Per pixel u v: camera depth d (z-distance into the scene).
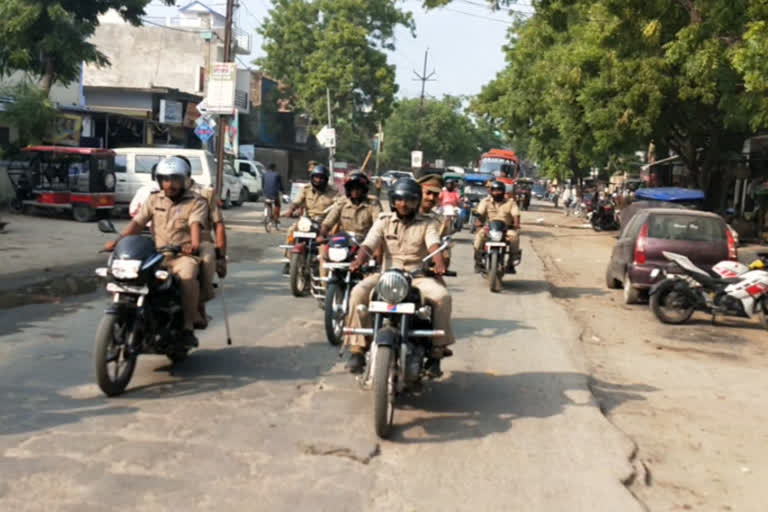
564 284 14.94
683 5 13.98
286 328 8.73
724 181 26.14
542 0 17.28
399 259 6.09
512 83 38.34
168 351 6.51
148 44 45.03
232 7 21.84
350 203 8.74
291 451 4.90
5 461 4.49
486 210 13.33
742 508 4.50
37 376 6.30
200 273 6.61
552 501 4.37
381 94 58.94
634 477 4.87
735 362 8.46
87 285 11.22
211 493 4.20
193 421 5.37
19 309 9.17
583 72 21.39
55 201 20.41
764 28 11.13
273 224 23.11
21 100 22.28
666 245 11.77
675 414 6.34
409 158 91.62
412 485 4.48
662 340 9.54
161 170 6.51
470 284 13.63
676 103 21.03
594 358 8.30
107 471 4.42
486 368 7.45
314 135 60.28
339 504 4.15
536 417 5.91
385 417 5.11
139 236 6.07
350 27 56.56
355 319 5.76
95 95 37.97
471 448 5.16
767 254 11.55
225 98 21.62
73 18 22.83
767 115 14.03
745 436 5.84
